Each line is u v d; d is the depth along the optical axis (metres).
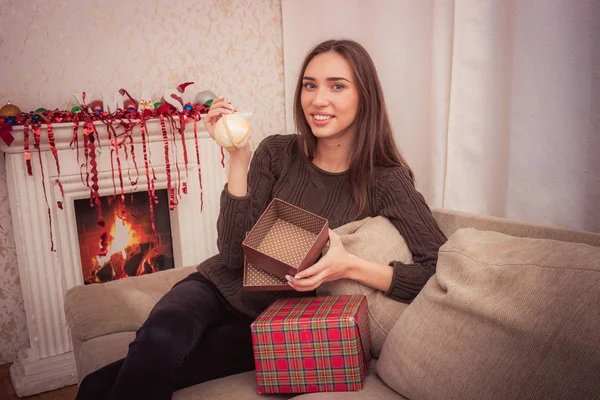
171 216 2.85
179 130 2.61
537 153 2.02
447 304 1.18
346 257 1.34
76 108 2.43
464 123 2.24
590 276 1.01
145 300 1.80
